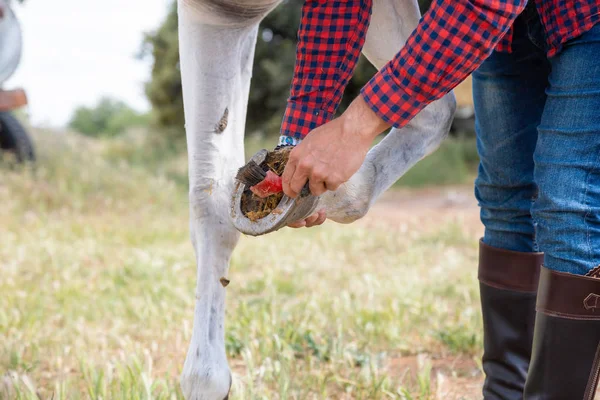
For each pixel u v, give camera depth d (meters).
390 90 1.35
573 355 1.58
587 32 1.56
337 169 1.38
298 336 2.99
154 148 14.78
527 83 1.93
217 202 1.93
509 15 1.30
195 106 1.92
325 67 1.69
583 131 1.56
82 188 7.71
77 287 4.05
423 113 2.00
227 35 1.90
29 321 3.32
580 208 1.56
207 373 1.84
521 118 1.95
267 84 15.94
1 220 6.25
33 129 9.09
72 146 9.16
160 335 3.22
